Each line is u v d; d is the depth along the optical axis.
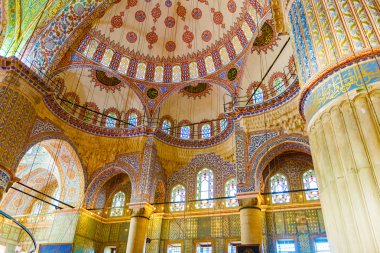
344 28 6.05
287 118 12.19
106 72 16.06
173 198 16.08
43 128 13.59
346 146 5.05
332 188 5.09
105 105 16.97
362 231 4.37
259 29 13.46
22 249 17.17
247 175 12.10
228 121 14.73
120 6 15.77
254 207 11.46
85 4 14.23
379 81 5.19
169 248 15.08
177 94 17.22
